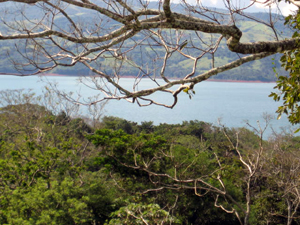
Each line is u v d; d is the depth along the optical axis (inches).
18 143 1078.4
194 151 949.8
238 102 6097.4
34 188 767.1
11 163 899.4
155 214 652.7
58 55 212.5
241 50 180.5
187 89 196.7
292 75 224.4
